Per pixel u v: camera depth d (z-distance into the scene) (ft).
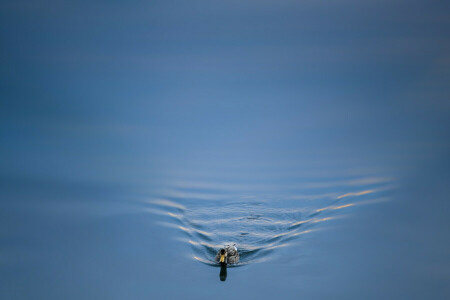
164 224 111.14
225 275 90.74
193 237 105.81
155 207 118.83
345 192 122.42
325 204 117.39
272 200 120.67
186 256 98.22
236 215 114.32
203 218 113.70
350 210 113.80
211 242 104.06
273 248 100.48
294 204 118.21
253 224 110.32
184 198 123.13
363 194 120.78
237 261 95.86
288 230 107.24
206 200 121.90
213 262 96.17
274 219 112.37
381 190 121.90
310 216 112.57
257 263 94.89
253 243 103.14
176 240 104.42
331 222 109.40
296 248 99.76
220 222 111.55
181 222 112.16
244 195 123.54
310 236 104.27
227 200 121.60
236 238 105.09
